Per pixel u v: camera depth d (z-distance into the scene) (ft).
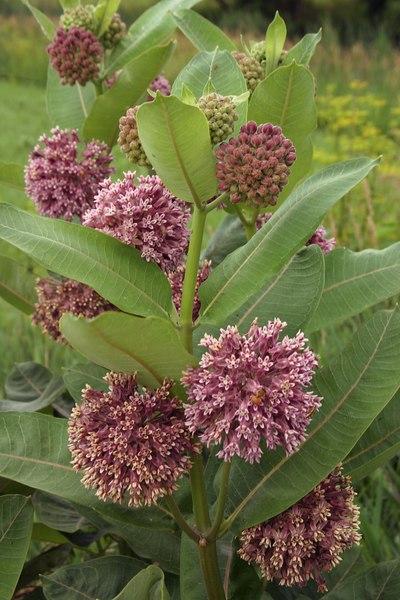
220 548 2.01
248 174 1.57
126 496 1.86
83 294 2.25
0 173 2.57
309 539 1.74
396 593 1.93
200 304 1.86
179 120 1.47
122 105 2.44
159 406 1.61
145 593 1.66
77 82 2.68
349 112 9.18
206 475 2.04
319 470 1.74
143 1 19.10
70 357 4.06
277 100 2.02
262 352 1.55
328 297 2.23
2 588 1.87
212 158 1.56
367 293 2.21
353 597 1.94
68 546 2.41
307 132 2.08
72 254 1.59
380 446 2.01
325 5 18.88
